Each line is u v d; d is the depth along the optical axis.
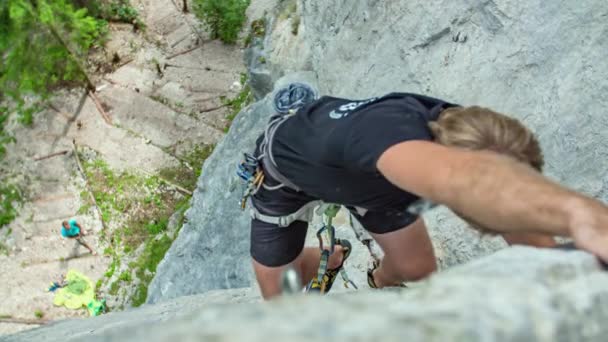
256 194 2.49
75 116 12.34
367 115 1.64
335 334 0.69
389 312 0.76
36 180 11.93
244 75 12.53
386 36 5.70
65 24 11.66
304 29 8.88
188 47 12.85
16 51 11.44
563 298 0.87
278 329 0.69
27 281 11.12
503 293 0.84
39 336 3.89
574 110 3.33
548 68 3.64
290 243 2.60
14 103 12.49
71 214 11.61
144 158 11.93
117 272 10.98
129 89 12.53
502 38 4.15
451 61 4.71
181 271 7.38
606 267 1.06
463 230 3.96
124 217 11.44
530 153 1.40
